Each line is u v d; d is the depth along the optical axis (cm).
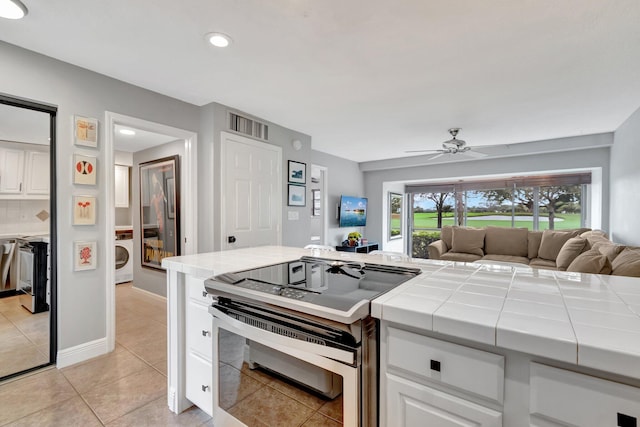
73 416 173
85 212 236
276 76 253
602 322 77
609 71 241
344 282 124
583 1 160
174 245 377
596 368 63
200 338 161
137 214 446
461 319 79
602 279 125
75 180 231
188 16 175
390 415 94
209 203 317
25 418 171
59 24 182
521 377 74
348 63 230
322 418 99
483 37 194
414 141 484
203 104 319
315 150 556
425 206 752
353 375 91
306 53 215
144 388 201
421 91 282
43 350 224
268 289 116
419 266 156
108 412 177
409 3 162
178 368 173
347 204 620
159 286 403
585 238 365
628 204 361
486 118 363
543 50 210
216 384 135
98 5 165
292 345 103
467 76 251
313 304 98
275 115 355
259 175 365
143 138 375
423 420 88
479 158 556
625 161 371
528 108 328
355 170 679
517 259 461
